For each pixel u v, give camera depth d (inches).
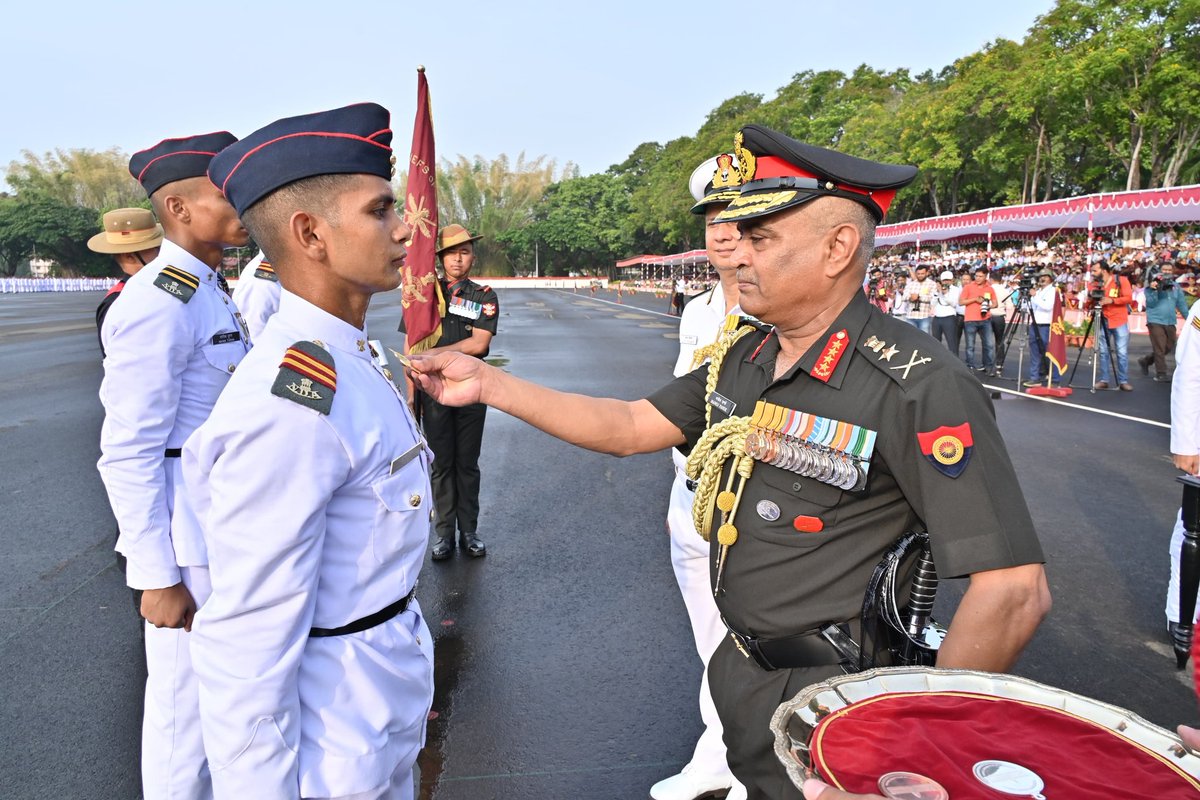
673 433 78.9
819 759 42.8
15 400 380.8
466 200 3213.6
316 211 58.6
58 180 2950.3
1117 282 419.8
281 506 52.7
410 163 86.4
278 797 53.9
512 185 3240.7
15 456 272.4
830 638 59.9
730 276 105.5
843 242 60.2
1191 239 885.2
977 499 53.9
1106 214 804.0
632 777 107.5
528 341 716.7
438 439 180.9
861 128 1561.3
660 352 617.9
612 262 3201.3
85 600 160.2
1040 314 442.9
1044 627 148.1
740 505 63.9
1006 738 44.8
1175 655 136.2
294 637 54.2
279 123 59.1
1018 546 53.8
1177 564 137.4
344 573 58.3
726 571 65.3
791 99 1921.8
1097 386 434.9
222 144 91.1
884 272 1101.1
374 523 59.0
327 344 60.4
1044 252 1006.4
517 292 2463.1
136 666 134.6
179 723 83.3
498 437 313.6
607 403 77.8
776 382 63.7
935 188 1464.1
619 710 123.4
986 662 54.5
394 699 61.6
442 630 150.3
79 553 185.6
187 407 87.4
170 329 83.6
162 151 89.9
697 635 109.1
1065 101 1101.7
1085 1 1092.5
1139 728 45.7
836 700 48.7
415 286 89.5
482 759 111.3
